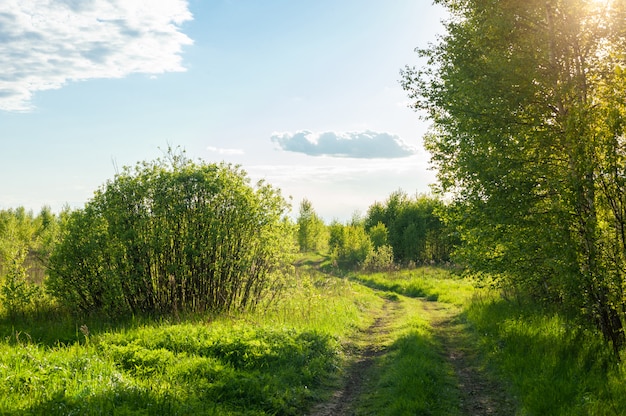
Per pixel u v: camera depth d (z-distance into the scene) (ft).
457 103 38.75
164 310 49.21
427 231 164.76
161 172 51.93
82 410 20.16
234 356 31.50
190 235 49.88
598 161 29.07
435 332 49.85
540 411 23.95
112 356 29.35
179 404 22.65
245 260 51.98
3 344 31.89
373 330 52.31
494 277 41.52
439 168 46.39
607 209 30.22
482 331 45.50
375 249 163.43
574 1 34.24
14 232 108.27
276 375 29.50
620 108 27.68
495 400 27.99
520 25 37.70
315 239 202.69
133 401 22.12
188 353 31.81
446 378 31.68
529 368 30.14
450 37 43.19
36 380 23.07
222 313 48.62
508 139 36.09
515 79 35.58
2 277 57.98
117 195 50.29
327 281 82.69
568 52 35.42
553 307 43.96
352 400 28.55
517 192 33.73
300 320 48.85
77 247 48.78
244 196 53.06
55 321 45.06
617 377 26.13
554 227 31.71
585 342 32.68
